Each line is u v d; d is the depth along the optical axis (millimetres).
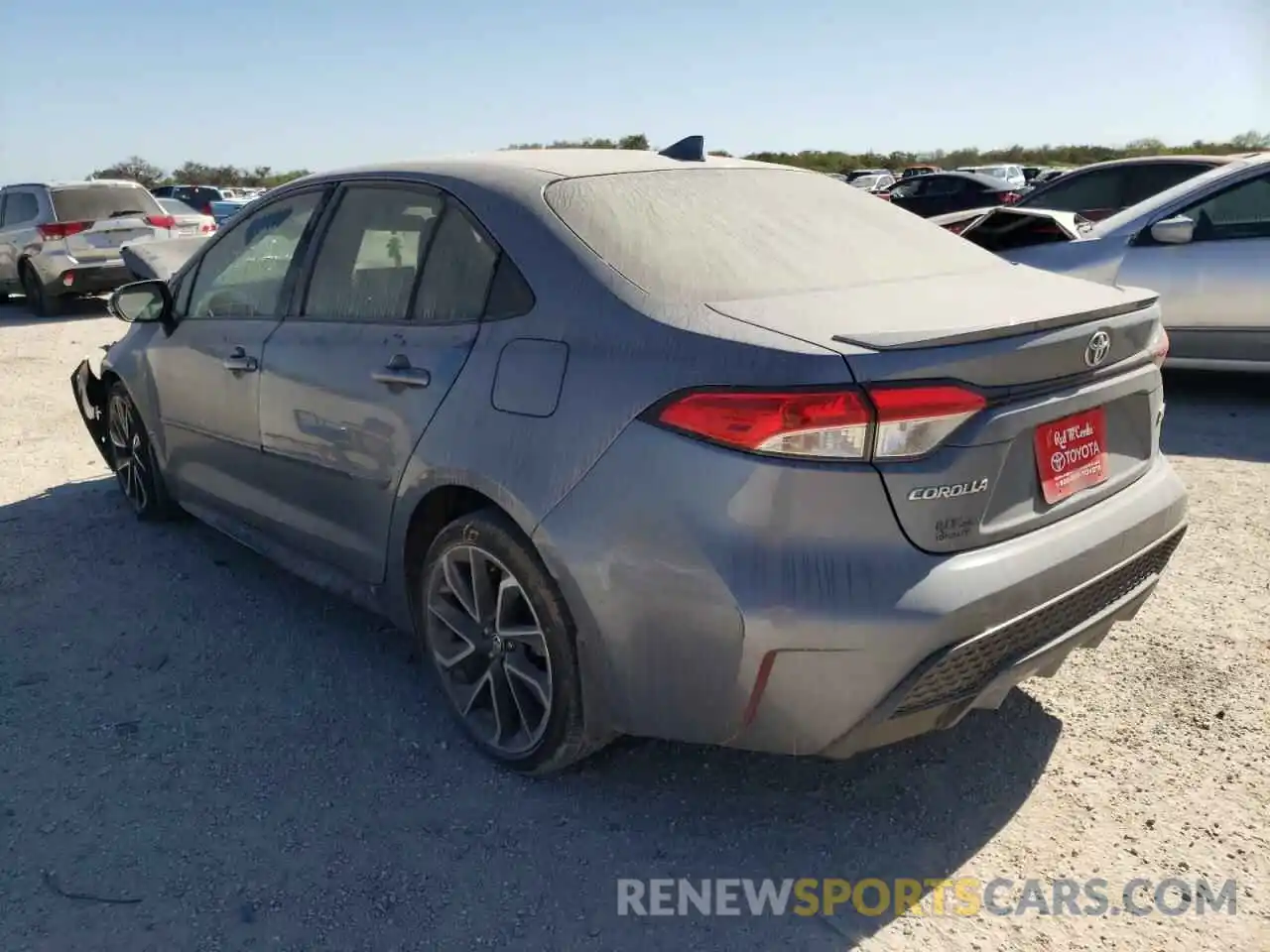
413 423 2959
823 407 2203
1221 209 6633
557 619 2637
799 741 2373
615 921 2393
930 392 2240
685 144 3570
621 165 3256
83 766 2975
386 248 3287
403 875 2539
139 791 2857
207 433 4113
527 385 2660
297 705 3311
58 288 12797
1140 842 2633
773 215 3143
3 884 2496
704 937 2346
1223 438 6145
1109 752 3008
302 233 3688
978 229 7449
